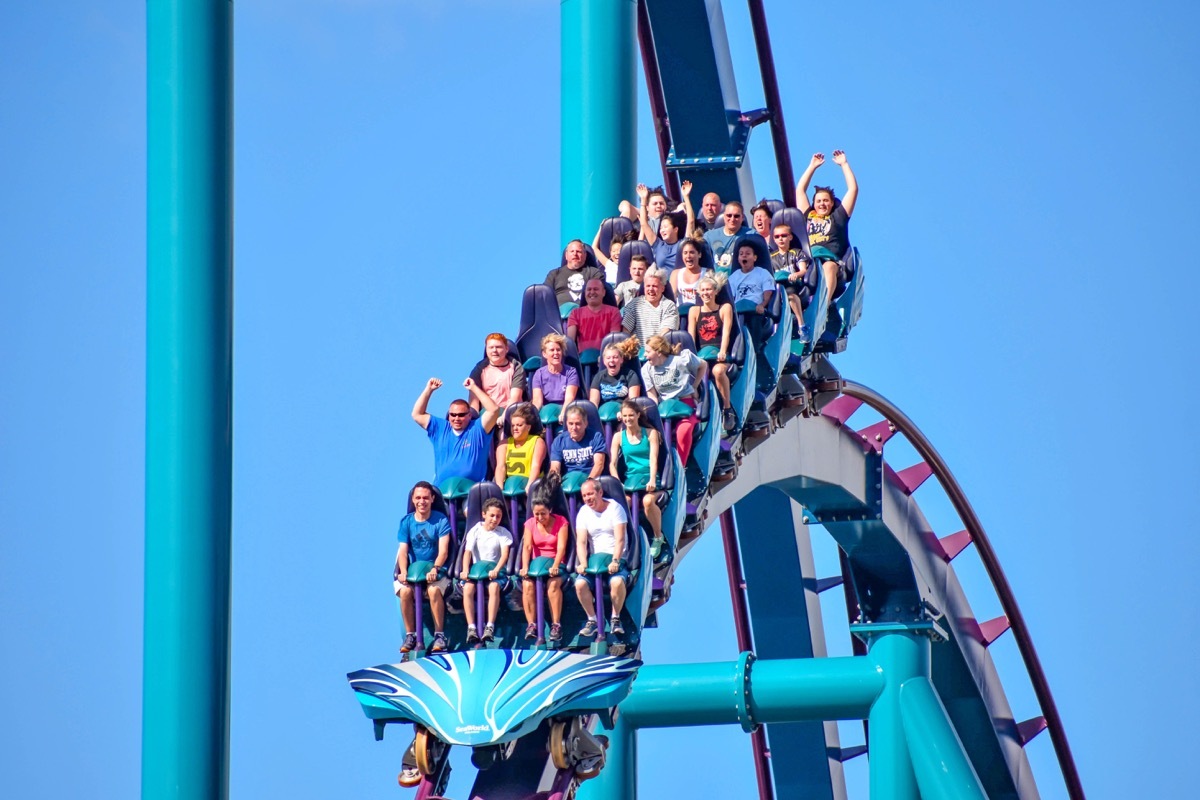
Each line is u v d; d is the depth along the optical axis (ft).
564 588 193.26
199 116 217.56
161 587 210.18
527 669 183.11
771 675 279.69
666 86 310.04
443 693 182.50
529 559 193.16
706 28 301.02
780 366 239.71
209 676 209.77
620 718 276.62
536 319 224.33
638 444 203.10
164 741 207.72
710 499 238.27
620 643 190.70
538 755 190.90
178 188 216.33
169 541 210.79
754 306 231.30
